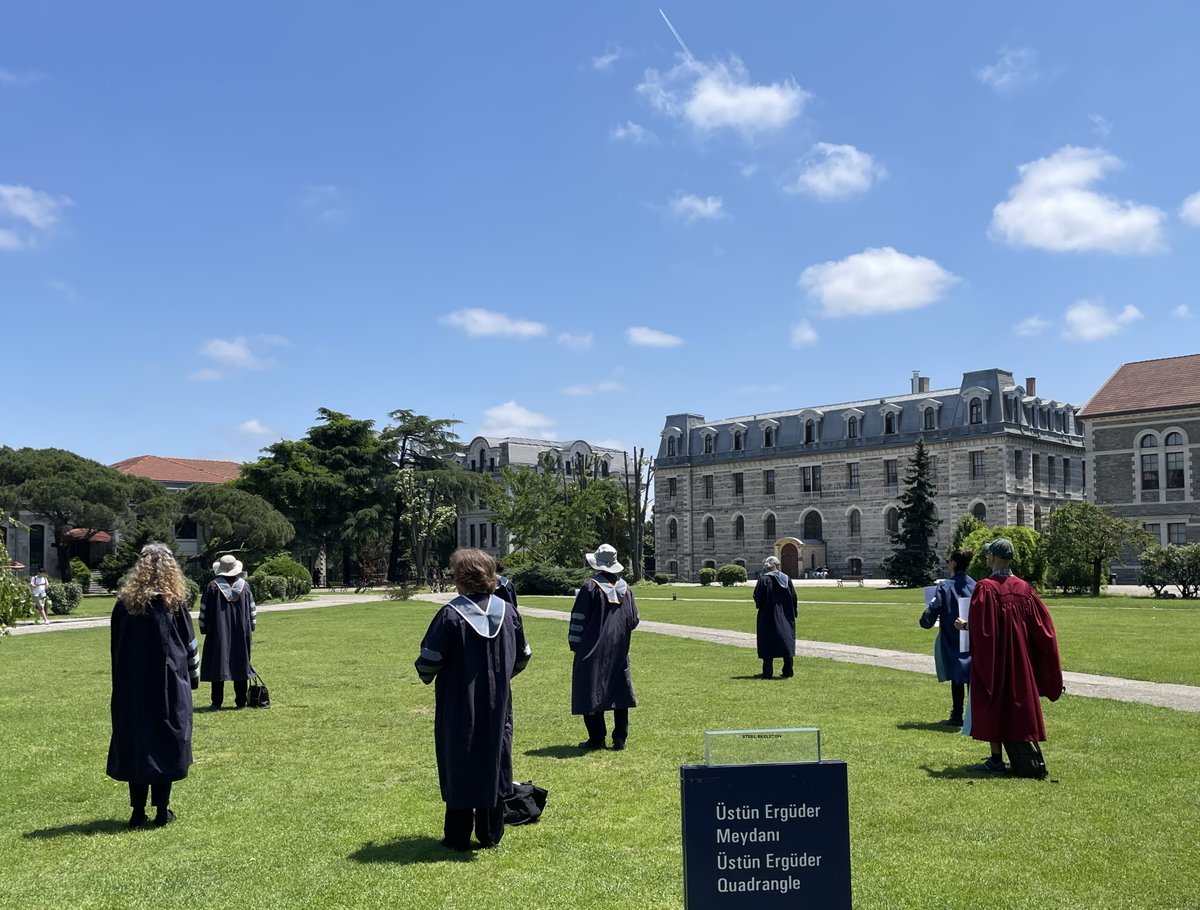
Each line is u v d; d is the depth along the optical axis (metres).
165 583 7.62
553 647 20.61
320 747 10.37
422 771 9.21
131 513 54.62
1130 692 13.14
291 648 21.23
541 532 64.19
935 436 70.31
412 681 15.55
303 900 5.80
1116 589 46.25
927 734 10.40
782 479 79.25
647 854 6.59
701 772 4.39
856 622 26.28
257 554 59.75
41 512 51.84
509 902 5.73
